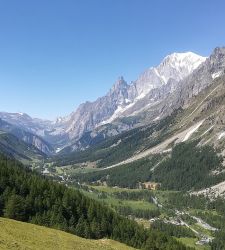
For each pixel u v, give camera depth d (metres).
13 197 178.88
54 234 141.75
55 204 197.62
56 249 119.75
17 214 175.50
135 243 193.75
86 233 185.12
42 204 194.50
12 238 116.81
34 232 136.12
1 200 182.75
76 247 131.62
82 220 191.75
